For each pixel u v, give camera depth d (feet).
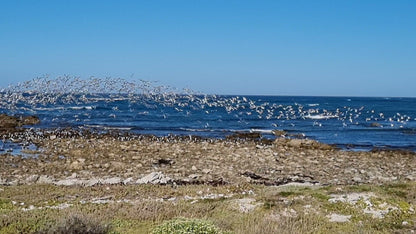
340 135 206.18
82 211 58.29
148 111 330.13
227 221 53.01
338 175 103.81
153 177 88.17
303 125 254.06
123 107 361.92
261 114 320.09
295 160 124.26
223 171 102.99
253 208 60.85
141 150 133.18
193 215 57.06
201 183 88.12
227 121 269.03
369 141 184.65
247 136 185.88
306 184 87.81
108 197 70.69
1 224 49.96
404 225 53.47
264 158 124.98
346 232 50.14
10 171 95.86
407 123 280.72
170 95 343.67
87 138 162.61
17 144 141.38
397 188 69.15
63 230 45.47
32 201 66.18
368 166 118.73
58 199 68.54
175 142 158.92
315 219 54.95
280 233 48.14
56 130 187.52
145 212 58.13
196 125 239.91
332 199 63.21
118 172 98.27
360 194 65.16
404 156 139.85
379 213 57.93
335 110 394.52
